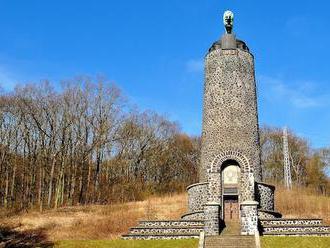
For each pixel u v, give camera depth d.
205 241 32.75
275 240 33.09
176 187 85.94
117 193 75.06
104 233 43.34
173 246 32.97
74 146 70.88
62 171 64.31
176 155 92.38
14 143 68.00
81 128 71.75
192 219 39.78
